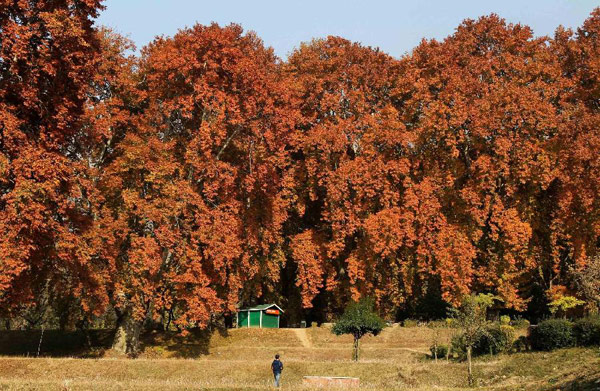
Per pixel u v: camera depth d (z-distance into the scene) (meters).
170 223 40.72
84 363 33.16
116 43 42.19
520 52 55.69
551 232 50.34
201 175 43.28
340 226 51.16
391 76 57.78
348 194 51.84
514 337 37.44
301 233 55.56
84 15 30.06
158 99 44.53
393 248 49.44
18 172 27.50
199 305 41.09
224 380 32.25
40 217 27.58
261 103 46.47
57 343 44.81
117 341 42.09
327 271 53.47
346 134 53.56
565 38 57.12
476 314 32.94
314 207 59.44
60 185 30.25
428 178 51.88
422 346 45.47
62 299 45.25
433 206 50.50
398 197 52.06
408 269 51.56
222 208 45.47
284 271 60.47
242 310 53.69
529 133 49.75
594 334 31.95
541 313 51.91
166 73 43.34
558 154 48.06
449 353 38.72
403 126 52.62
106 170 40.41
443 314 53.28
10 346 43.12
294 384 29.05
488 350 36.09
